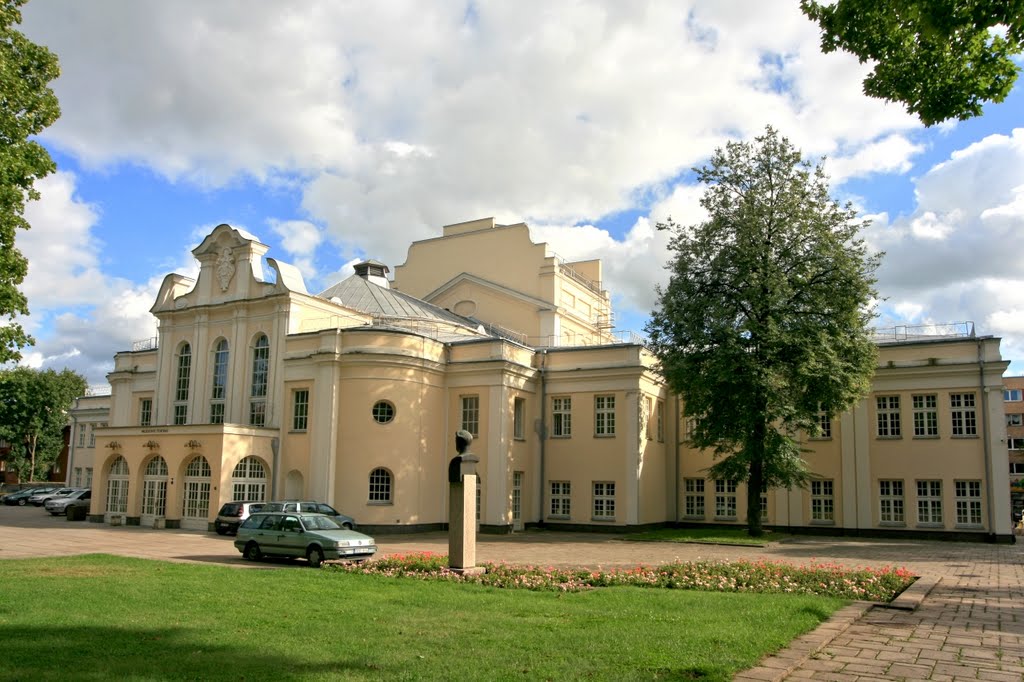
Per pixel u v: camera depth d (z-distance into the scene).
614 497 40.88
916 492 39.19
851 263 34.00
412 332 39.88
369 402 37.84
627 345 41.47
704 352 35.34
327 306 42.69
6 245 23.78
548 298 51.56
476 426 40.69
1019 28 9.65
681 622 12.56
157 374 45.66
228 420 41.81
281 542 23.12
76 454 66.75
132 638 10.97
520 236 53.19
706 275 36.53
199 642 10.81
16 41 24.39
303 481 38.56
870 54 11.49
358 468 37.31
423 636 11.36
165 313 45.72
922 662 10.50
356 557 22.61
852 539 37.41
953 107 11.24
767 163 35.78
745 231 35.06
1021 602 16.17
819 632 12.21
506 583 17.47
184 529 36.97
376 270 56.25
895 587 17.47
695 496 45.28
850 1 11.16
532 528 42.34
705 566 20.19
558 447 42.78
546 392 43.44
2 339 24.19
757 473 35.28
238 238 43.56
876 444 40.25
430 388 40.25
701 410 35.47
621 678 9.05
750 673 9.52
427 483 39.41
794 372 33.59
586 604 14.58
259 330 41.69
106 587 15.66
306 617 12.82
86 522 41.81
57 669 9.23
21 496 65.69
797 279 34.41
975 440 38.00
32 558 21.95
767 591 16.83
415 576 18.73
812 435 35.44
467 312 53.78
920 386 39.47
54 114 25.08
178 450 38.19
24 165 23.56
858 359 34.34
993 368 37.72
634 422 40.75
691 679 9.09
